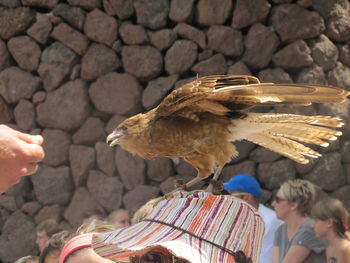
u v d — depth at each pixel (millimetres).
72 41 9219
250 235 2361
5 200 9523
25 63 9477
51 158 9352
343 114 8727
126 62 9047
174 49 8812
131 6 9000
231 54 8750
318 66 8844
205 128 3598
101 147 9164
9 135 1741
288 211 5961
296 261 5520
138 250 2205
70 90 9258
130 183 9000
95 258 2396
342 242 5188
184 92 3291
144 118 3832
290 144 3748
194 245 2223
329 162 8727
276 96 2793
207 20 8797
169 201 2486
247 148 8766
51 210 9305
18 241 9422
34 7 9508
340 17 9062
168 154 3805
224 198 2422
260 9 8688
